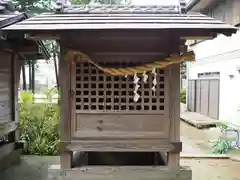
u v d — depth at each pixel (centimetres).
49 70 3072
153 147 446
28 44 675
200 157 762
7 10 657
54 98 1065
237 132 880
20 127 817
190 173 451
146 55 441
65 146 445
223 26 400
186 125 1298
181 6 479
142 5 497
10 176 604
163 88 450
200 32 412
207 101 1428
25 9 1129
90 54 441
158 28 394
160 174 454
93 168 455
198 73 1574
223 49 1211
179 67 448
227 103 1167
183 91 1936
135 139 446
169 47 437
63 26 401
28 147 793
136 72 425
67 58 433
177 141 447
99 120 448
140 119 448
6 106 657
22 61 789
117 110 449
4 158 651
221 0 1174
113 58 442
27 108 855
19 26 403
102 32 411
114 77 451
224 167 679
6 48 613
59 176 450
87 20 430
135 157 528
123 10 478
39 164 694
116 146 445
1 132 605
